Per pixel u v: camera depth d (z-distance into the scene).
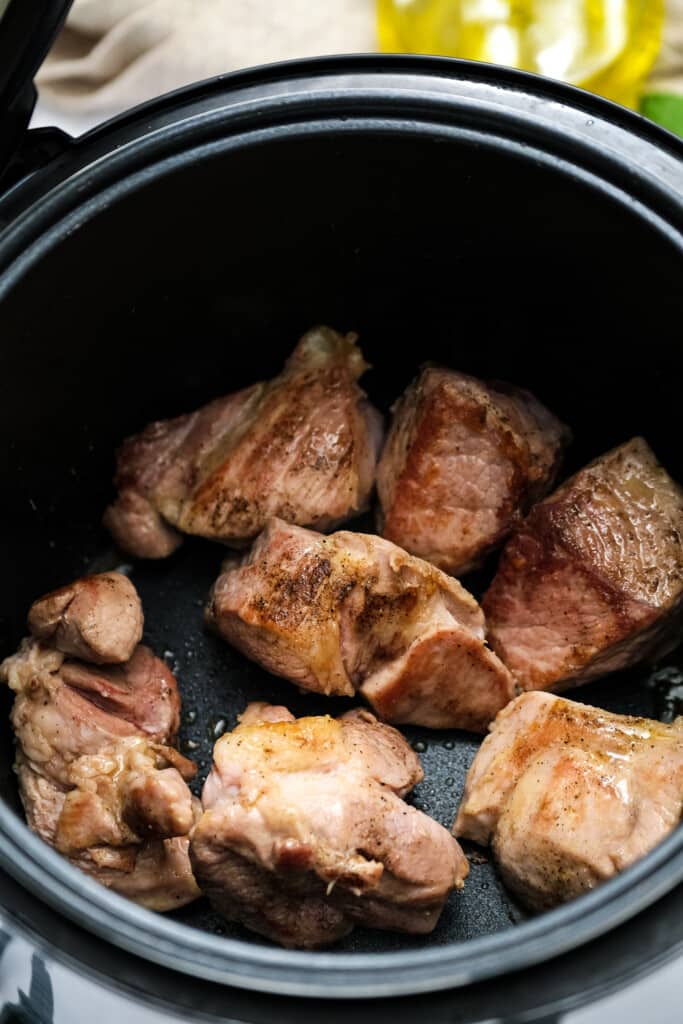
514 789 0.51
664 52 0.65
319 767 0.49
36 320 0.53
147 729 0.53
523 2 0.63
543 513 0.54
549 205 0.52
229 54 0.66
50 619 0.53
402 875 0.49
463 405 0.54
